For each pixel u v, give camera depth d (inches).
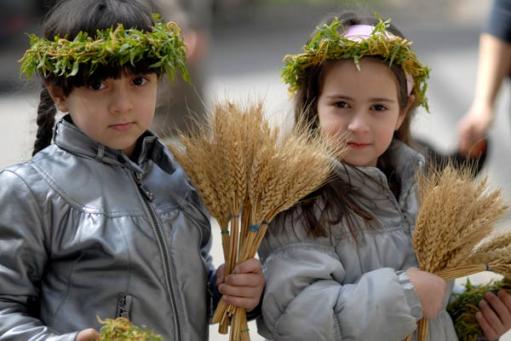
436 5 1451.8
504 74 296.2
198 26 331.0
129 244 164.1
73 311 163.9
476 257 177.5
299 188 171.5
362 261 184.2
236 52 1096.2
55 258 165.6
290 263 179.0
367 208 187.6
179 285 170.2
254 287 174.2
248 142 172.4
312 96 189.3
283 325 175.6
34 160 169.5
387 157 198.1
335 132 183.9
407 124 201.3
